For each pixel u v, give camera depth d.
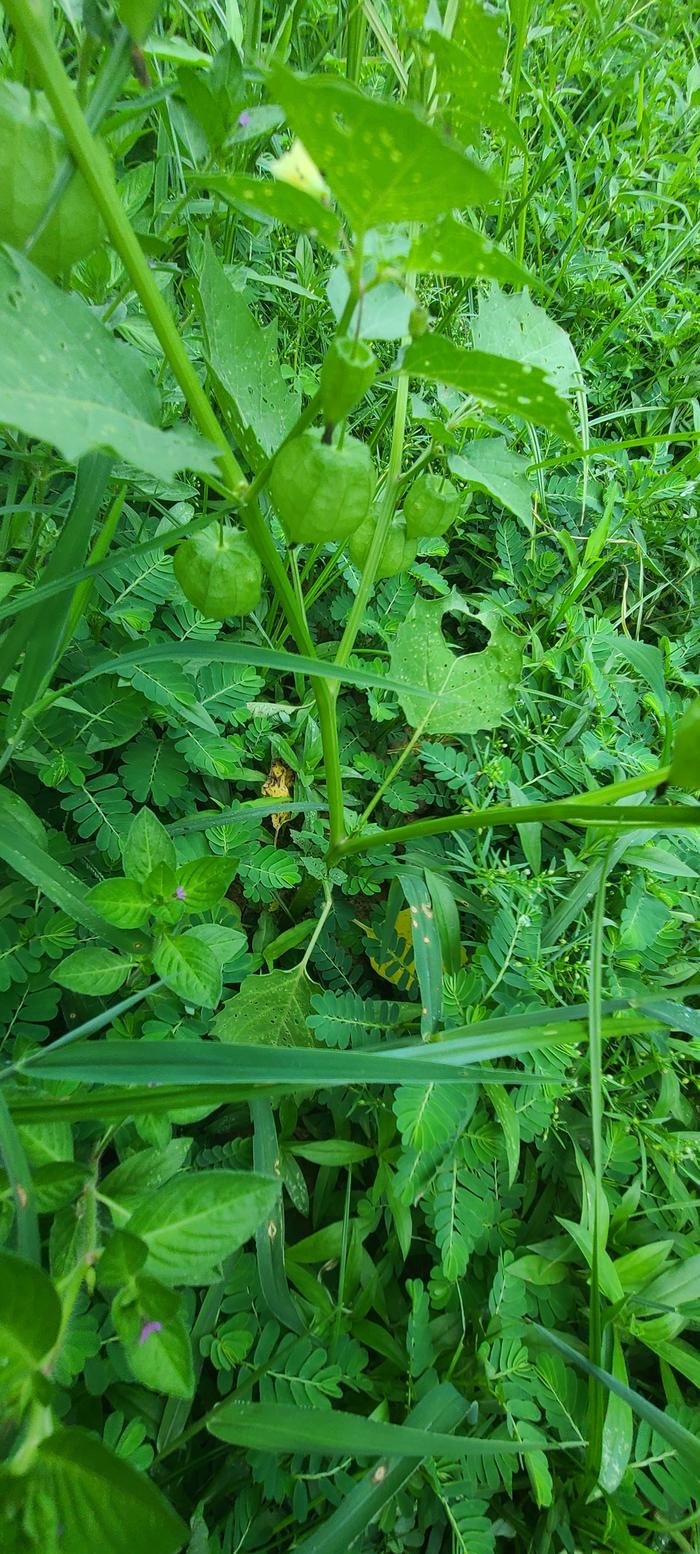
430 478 0.22
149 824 0.22
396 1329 0.23
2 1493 0.12
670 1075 0.28
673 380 0.49
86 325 0.13
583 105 0.58
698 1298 0.24
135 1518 0.12
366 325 0.16
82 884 0.21
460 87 0.16
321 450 0.15
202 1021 0.24
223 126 0.17
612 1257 0.26
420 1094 0.23
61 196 0.13
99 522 0.30
